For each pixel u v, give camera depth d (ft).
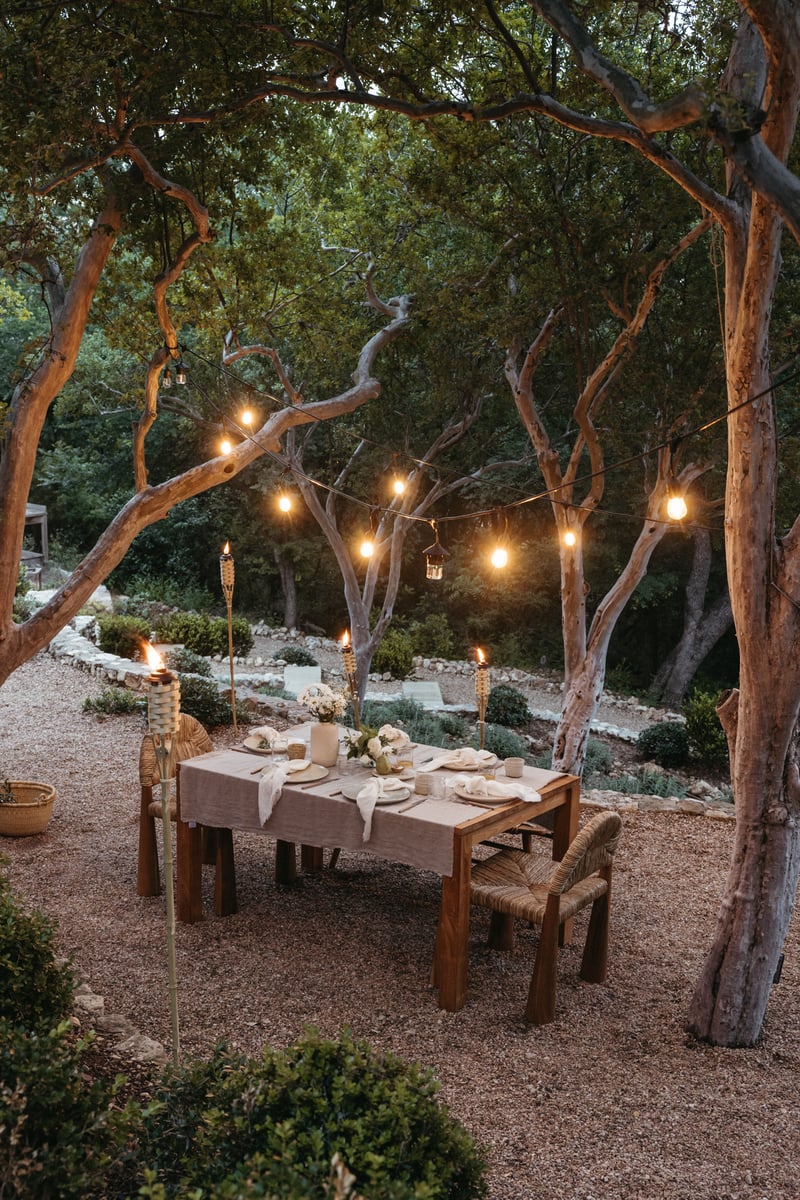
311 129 30.22
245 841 25.36
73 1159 8.57
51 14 18.89
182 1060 14.05
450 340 37.81
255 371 50.24
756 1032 16.79
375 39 21.11
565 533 30.30
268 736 21.72
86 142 21.57
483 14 23.49
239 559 82.58
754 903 16.51
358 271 38.04
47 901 20.99
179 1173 9.27
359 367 34.60
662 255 28.25
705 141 26.08
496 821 18.42
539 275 29.43
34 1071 9.11
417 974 18.71
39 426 23.63
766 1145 13.85
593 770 43.65
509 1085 15.06
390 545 45.27
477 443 46.19
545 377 42.55
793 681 16.01
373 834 18.34
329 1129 8.55
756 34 15.69
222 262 28.76
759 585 15.97
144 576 82.33
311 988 17.92
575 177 29.73
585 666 34.83
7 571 23.17
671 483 32.83
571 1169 12.97
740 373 15.79
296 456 42.83
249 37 20.54
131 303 29.86
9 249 22.66
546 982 17.10
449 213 33.19
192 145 23.82
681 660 71.92
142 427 24.91
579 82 25.27
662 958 20.13
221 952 19.16
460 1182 8.92
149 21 19.81
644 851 26.21
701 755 47.01
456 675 66.28
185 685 34.96
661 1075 15.66
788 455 30.32
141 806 21.40
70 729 34.09
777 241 15.15
